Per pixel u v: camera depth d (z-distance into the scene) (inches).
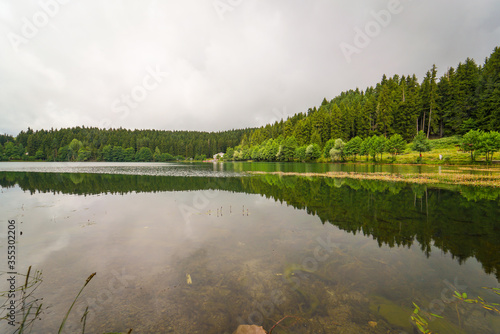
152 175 1520.7
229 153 5433.1
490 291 205.3
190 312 177.3
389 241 335.9
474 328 157.6
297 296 198.5
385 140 2605.8
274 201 644.7
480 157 1925.4
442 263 263.1
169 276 231.5
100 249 301.1
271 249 304.2
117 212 515.2
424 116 3110.2
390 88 4097.0
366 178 1219.2
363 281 223.6
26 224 418.6
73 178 1288.1
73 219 454.9
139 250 299.1
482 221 439.8
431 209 537.3
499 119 2228.1
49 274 232.8
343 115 3833.7
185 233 370.9
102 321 165.0
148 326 161.3
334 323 165.5
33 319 164.7
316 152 3277.6
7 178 1264.8
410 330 156.9
